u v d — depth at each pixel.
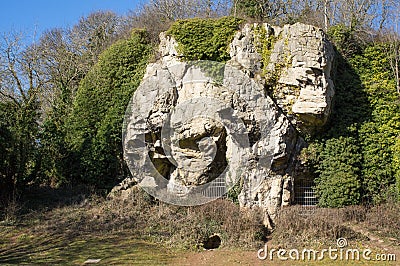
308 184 15.60
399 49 17.12
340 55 17.05
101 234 13.52
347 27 17.84
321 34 14.86
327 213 14.07
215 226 13.53
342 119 15.89
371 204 15.17
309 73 14.61
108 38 25.36
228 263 11.27
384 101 16.42
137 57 18.23
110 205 15.70
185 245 12.55
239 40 15.37
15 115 16.81
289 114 14.98
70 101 19.89
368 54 17.12
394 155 15.66
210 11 23.69
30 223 14.28
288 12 22.81
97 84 18.25
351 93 16.45
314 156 15.18
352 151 15.46
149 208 15.48
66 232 13.61
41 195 16.72
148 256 11.68
